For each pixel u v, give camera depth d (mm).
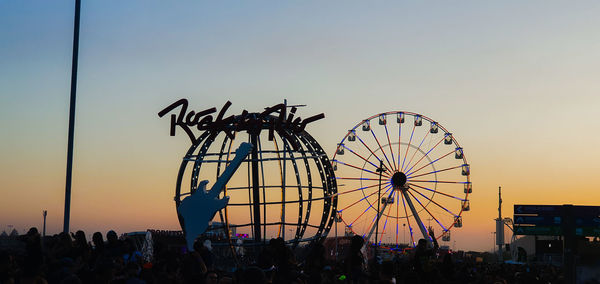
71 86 28703
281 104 32969
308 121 33000
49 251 22875
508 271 42656
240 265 29641
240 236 43375
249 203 31562
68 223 27672
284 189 32031
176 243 47312
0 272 16344
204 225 28422
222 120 33031
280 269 19250
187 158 33438
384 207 77438
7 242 30266
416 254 22266
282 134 32625
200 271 18672
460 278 32688
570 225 22891
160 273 17969
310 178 33156
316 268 19219
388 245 79250
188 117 33906
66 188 27891
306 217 32656
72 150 28250
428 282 22000
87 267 19422
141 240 46969
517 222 34844
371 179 78875
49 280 18000
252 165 33188
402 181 77625
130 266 18516
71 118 28453
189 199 28828
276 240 20031
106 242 24000
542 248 92500
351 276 19766
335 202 33125
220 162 32562
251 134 33531
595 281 22125
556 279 41844
